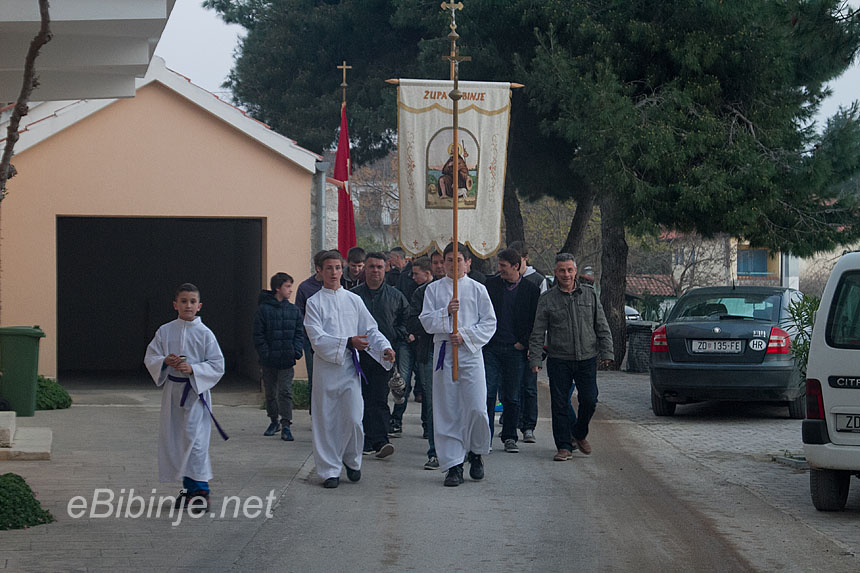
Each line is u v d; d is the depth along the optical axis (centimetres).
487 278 1133
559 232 4891
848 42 1460
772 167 2011
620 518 809
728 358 1364
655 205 2022
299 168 1680
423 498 877
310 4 3000
